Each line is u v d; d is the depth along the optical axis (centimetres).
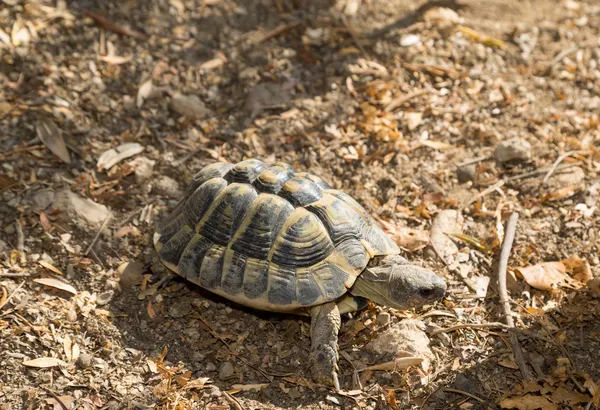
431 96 127
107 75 126
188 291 111
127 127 122
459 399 104
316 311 105
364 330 109
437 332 108
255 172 108
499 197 119
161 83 126
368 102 126
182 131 123
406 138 123
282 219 106
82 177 117
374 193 118
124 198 117
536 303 110
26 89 123
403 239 114
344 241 106
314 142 122
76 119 122
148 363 106
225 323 109
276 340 108
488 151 122
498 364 106
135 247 113
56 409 103
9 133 120
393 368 106
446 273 112
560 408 104
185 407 103
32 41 127
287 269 105
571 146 123
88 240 113
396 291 105
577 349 107
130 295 110
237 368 106
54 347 106
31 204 115
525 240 115
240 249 106
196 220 108
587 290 111
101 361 106
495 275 112
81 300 109
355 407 104
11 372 104
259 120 124
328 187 109
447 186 120
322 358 104
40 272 111
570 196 118
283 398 104
